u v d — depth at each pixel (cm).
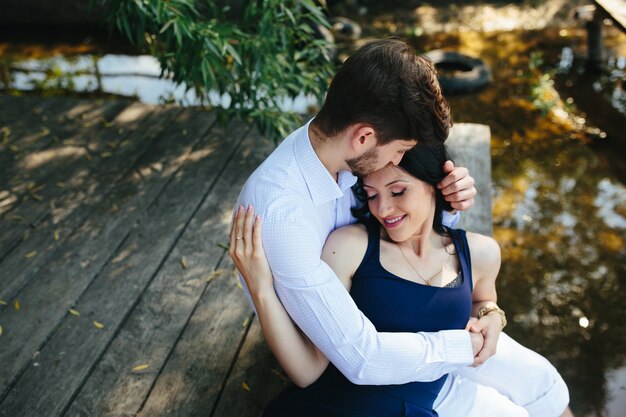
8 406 217
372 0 639
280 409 177
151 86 507
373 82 141
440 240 184
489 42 560
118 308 254
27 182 331
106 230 296
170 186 324
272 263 153
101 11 598
